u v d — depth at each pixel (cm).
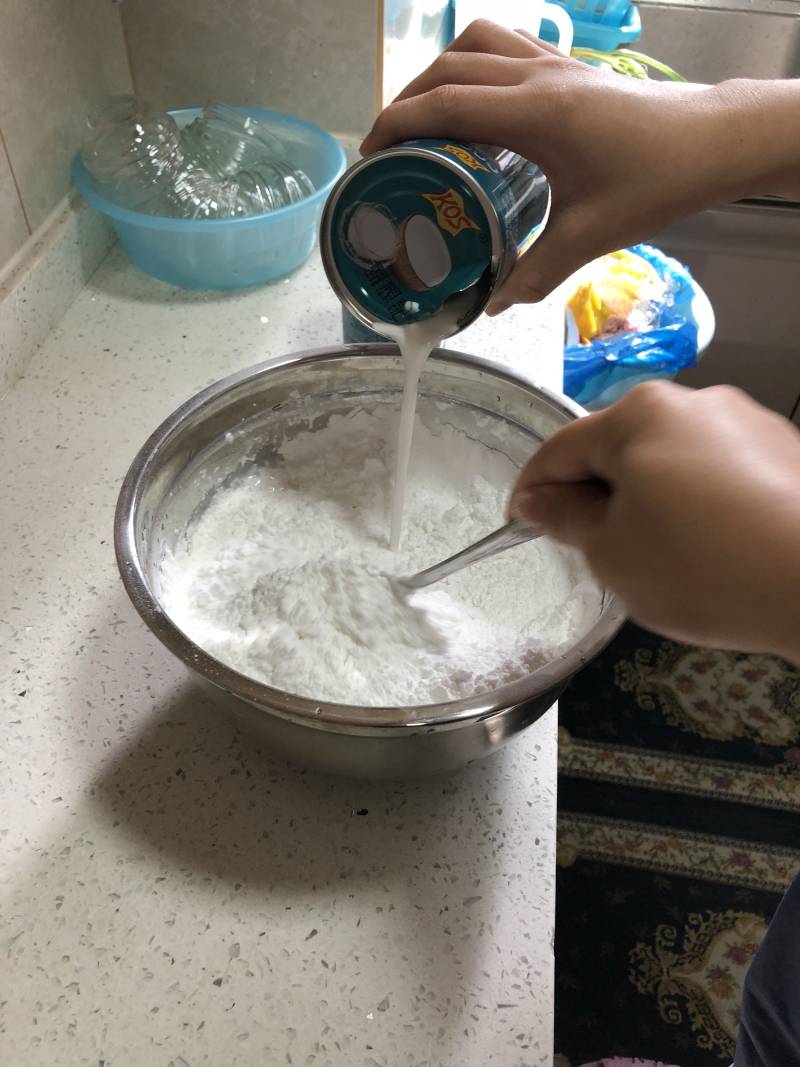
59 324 86
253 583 61
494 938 48
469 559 55
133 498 53
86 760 54
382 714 42
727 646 29
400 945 47
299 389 65
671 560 28
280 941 47
